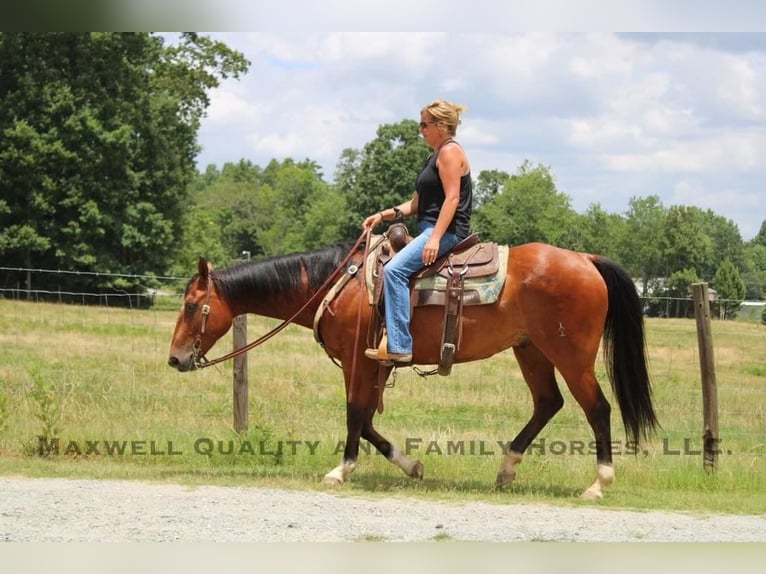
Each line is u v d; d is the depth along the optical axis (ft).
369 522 21.13
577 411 44.91
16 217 152.87
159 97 163.63
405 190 259.80
